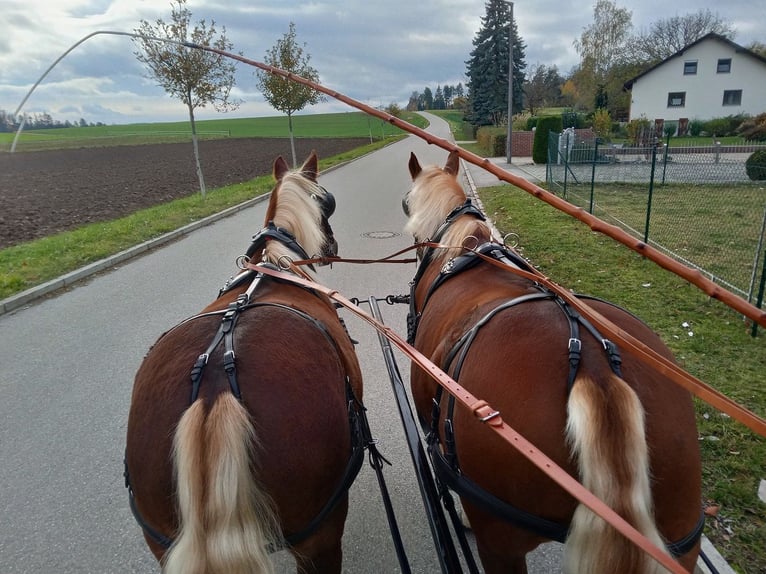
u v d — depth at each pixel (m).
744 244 10.79
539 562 3.50
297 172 3.74
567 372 1.97
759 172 18.17
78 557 3.65
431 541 3.71
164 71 16.78
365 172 26.91
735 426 4.48
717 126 48.03
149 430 2.08
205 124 109.25
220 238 13.02
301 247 3.32
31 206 19.52
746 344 6.01
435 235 3.57
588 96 67.88
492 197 17.22
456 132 66.81
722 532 3.44
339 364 2.50
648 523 1.74
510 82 28.16
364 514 3.97
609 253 9.92
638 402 1.86
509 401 2.03
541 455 1.76
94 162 39.81
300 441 2.08
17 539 3.82
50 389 5.92
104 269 10.63
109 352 6.81
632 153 25.50
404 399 3.52
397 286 8.97
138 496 2.14
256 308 2.48
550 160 20.34
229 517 1.80
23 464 4.65
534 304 2.32
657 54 68.88
